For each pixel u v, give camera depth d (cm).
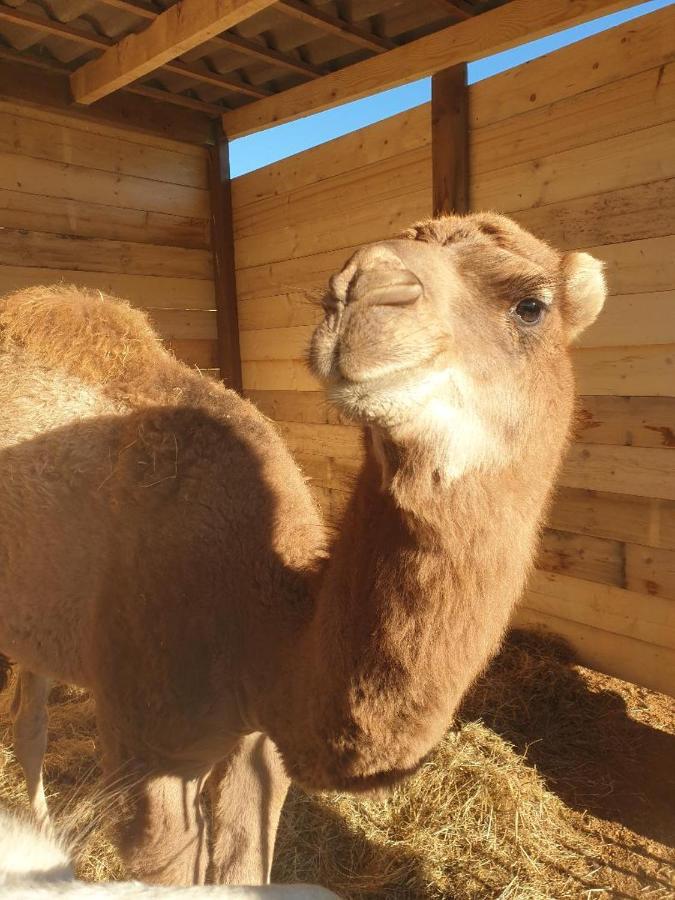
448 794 173
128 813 111
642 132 195
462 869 154
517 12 213
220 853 126
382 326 66
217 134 328
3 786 169
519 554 87
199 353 340
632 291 204
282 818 166
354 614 86
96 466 126
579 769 187
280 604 106
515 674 226
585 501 225
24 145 281
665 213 193
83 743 194
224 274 335
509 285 83
